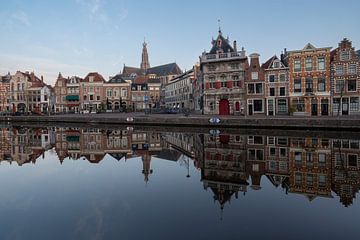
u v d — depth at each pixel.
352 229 7.87
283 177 13.42
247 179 13.27
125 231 8.01
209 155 19.84
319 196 10.62
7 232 8.07
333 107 46.78
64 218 9.02
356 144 22.94
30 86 97.25
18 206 10.16
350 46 45.31
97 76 93.69
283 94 50.62
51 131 43.16
